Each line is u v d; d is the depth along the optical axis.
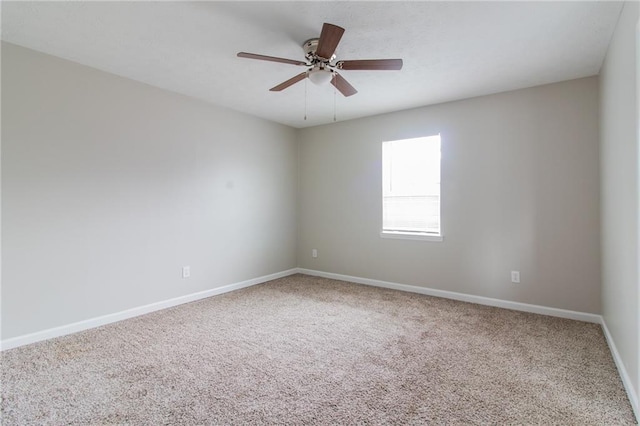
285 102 3.95
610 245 2.54
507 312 3.41
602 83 2.82
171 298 3.63
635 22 1.71
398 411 1.79
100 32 2.37
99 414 1.77
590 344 2.62
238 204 4.37
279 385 2.05
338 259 4.90
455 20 2.18
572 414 1.76
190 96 3.76
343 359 2.39
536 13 2.10
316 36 2.40
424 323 3.10
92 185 2.99
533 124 3.38
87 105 2.95
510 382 2.07
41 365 2.29
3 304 2.52
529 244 3.42
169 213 3.60
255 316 3.31
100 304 3.05
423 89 3.46
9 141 2.53
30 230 2.64
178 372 2.21
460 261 3.85
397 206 4.36
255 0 1.98
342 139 4.80
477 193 3.71
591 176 3.10
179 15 2.15
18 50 2.57
